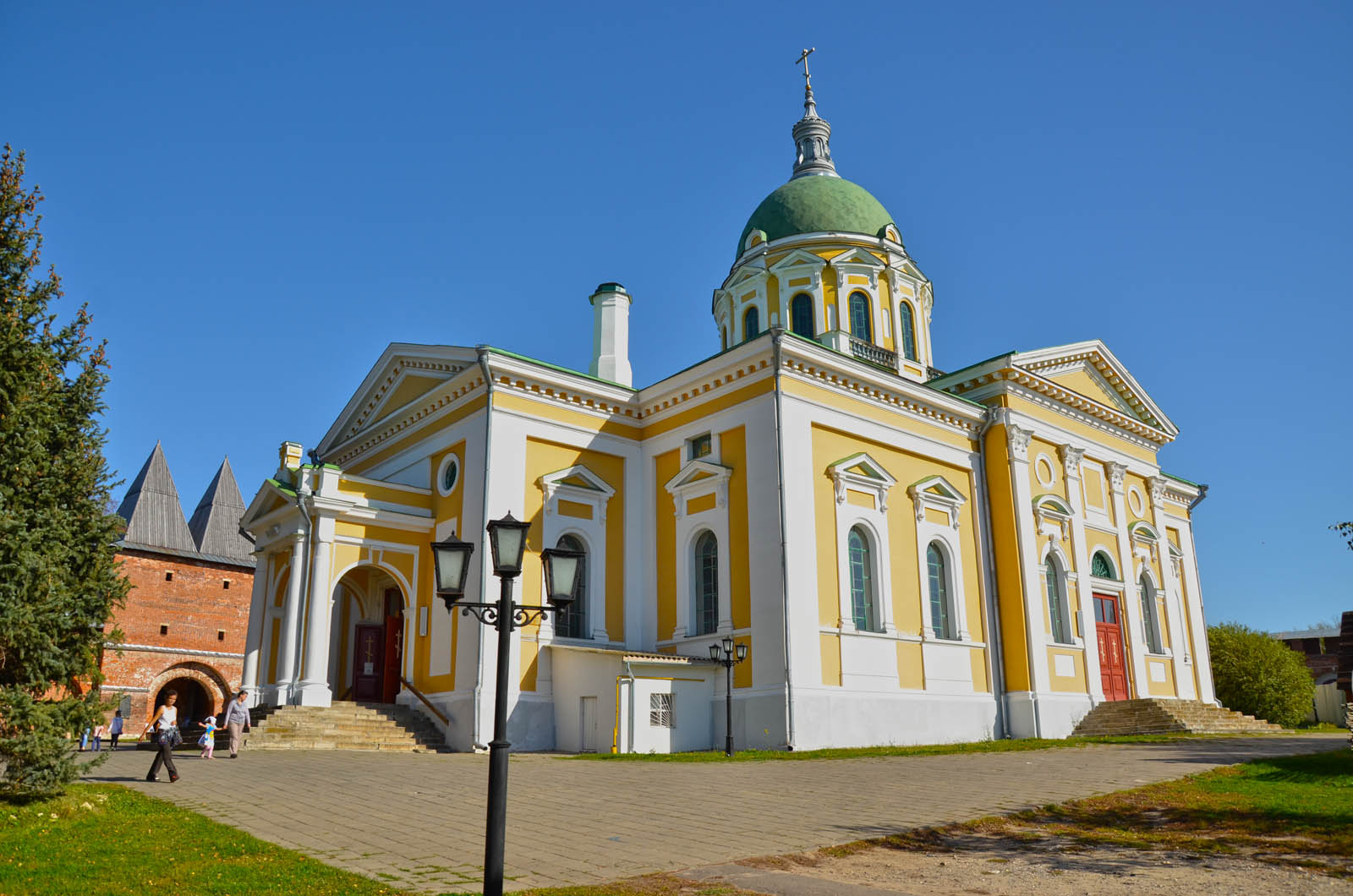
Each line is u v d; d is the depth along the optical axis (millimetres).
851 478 24953
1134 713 27578
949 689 25984
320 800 13492
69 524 12945
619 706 21859
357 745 22016
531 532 24625
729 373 25047
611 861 9797
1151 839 10750
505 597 8641
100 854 9797
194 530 54812
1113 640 31219
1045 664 27641
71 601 12688
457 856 9969
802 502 23703
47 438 12898
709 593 25000
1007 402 29281
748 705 22750
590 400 26594
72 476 13141
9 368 12828
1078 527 30531
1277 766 16625
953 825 11547
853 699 23391
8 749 11984
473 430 25172
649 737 21984
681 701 22812
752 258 33969
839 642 23594
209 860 9594
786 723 21859
